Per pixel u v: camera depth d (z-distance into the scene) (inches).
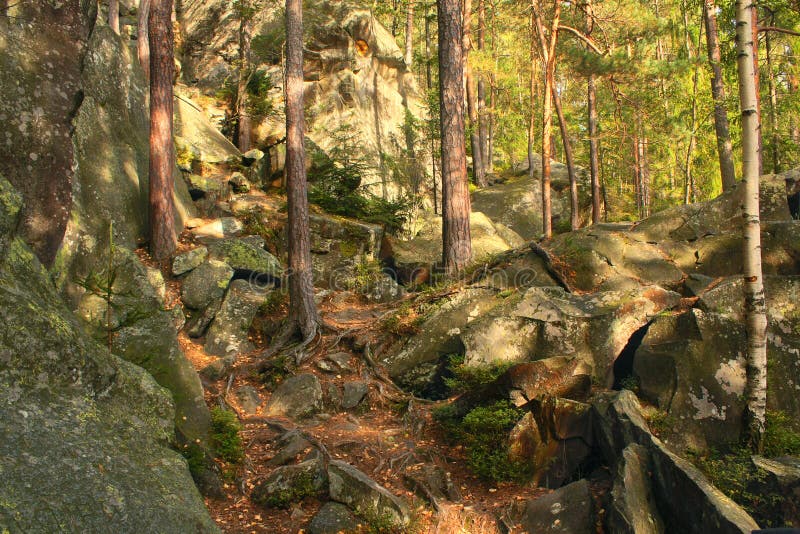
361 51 1035.3
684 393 318.7
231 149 842.8
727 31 747.4
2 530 130.0
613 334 373.4
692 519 238.4
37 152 218.7
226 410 358.6
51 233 221.1
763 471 257.1
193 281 487.8
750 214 300.5
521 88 1254.9
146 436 195.9
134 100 590.9
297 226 478.6
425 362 424.5
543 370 341.7
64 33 232.4
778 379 323.6
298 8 491.5
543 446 318.3
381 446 338.6
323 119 957.8
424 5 1177.4
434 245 735.7
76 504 148.1
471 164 1328.7
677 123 727.1
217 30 1067.3
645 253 457.7
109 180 490.9
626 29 713.0
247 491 286.4
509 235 829.8
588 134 877.8
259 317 502.0
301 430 345.1
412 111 1178.0
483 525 272.7
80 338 188.1
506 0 890.7
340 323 504.7
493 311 416.5
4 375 161.0
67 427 166.1
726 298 376.8
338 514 269.7
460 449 338.6
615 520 244.1
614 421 300.8
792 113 847.7
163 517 165.0
